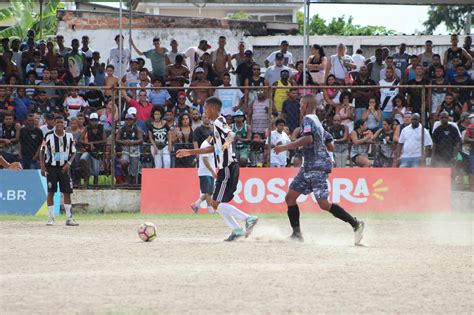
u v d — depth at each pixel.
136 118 27.78
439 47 41.84
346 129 27.36
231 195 16.97
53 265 13.56
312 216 24.33
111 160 27.02
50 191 22.00
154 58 31.84
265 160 26.97
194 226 21.50
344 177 25.91
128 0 31.58
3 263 13.81
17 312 9.99
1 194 25.28
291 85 29.47
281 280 12.01
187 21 43.31
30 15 42.47
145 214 25.64
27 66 29.89
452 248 16.16
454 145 26.77
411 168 25.84
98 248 15.77
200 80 29.58
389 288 11.57
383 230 20.61
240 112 27.30
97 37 42.69
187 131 27.47
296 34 48.75
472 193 26.39
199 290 11.27
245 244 16.33
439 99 28.25
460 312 10.20
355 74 30.52
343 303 10.55
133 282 11.84
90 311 10.02
